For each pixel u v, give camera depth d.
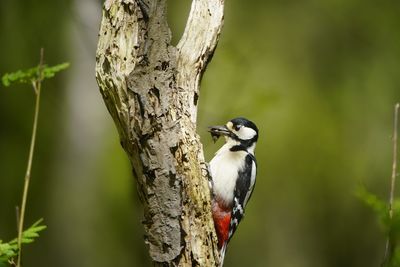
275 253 19.47
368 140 19.09
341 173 19.31
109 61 6.11
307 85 19.30
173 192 5.98
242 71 14.23
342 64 19.00
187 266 6.27
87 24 13.26
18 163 15.69
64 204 15.23
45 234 15.09
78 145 15.34
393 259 4.36
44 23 15.02
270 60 18.72
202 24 6.89
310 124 19.44
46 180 15.49
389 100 18.77
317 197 19.45
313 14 18.95
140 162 6.04
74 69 14.96
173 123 6.07
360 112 19.12
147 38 6.03
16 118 15.70
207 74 13.98
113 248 14.79
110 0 6.19
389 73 18.64
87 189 15.27
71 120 15.30
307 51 19.08
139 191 6.17
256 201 19.78
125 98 6.05
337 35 18.91
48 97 15.30
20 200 15.49
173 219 6.01
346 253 18.77
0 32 15.11
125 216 14.91
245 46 15.93
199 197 6.37
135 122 6.00
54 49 15.05
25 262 14.77
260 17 19.06
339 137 19.27
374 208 5.02
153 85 6.01
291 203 19.62
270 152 19.62
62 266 14.90
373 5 18.55
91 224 15.09
